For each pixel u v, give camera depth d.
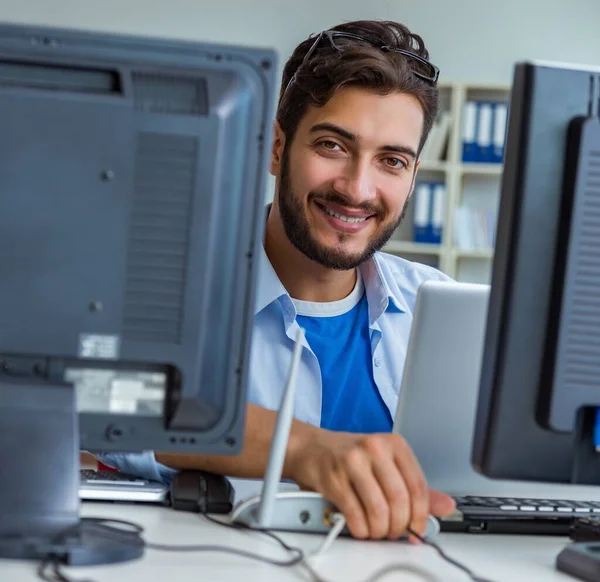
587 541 1.33
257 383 2.07
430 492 1.37
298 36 6.20
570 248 1.12
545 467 1.17
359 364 2.16
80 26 6.17
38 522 1.09
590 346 1.14
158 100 1.13
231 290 1.17
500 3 6.09
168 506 1.47
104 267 1.13
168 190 1.13
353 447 1.32
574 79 1.13
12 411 1.11
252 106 1.16
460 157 5.83
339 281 2.17
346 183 2.07
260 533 1.29
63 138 1.11
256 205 1.17
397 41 2.09
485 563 1.20
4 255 1.11
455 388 1.50
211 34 6.21
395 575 1.09
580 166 1.12
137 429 1.17
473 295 1.50
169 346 1.15
